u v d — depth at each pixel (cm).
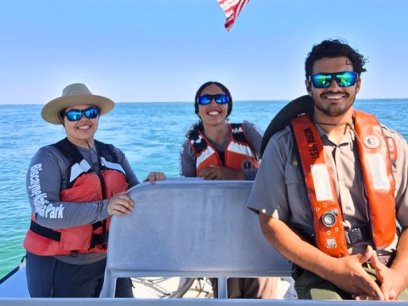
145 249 121
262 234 121
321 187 112
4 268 330
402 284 106
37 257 143
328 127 117
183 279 170
